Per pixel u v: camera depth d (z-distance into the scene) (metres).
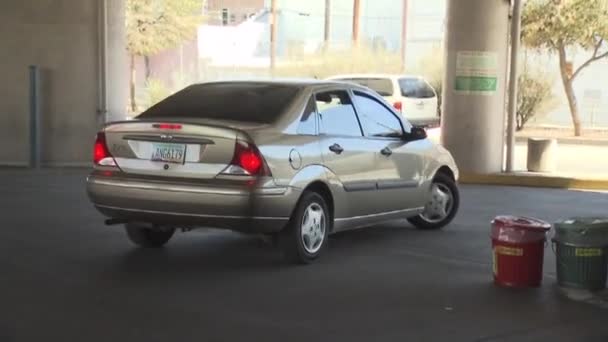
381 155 8.75
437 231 10.02
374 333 5.76
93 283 7.01
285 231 7.69
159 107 8.19
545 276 7.64
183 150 7.33
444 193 10.13
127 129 7.54
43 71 15.79
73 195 12.27
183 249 8.53
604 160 19.52
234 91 8.20
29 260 7.84
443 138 16.12
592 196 13.82
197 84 8.62
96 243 8.73
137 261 7.91
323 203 8.00
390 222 10.67
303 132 7.80
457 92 15.84
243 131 7.21
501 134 16.11
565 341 5.67
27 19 15.68
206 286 6.98
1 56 15.80
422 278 7.46
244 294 6.74
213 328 5.80
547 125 30.53
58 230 9.41
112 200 7.54
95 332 5.66
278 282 7.17
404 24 43.75
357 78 24.42
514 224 7.11
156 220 7.47
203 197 7.17
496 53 15.73
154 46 40.97
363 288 7.04
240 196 7.10
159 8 41.09
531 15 25.73
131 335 5.61
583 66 26.98
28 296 6.55
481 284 7.27
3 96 15.88
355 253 8.55
